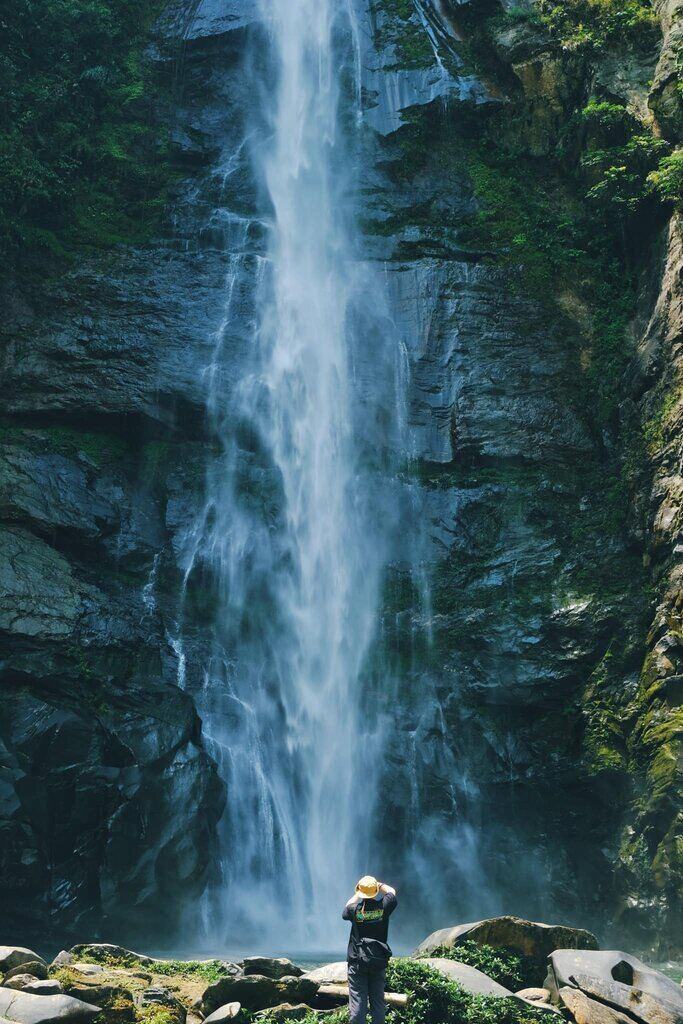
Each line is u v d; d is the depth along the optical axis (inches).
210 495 1047.6
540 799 883.4
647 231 1125.1
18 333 1071.6
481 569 1008.2
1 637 791.1
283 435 1112.8
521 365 1120.2
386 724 946.1
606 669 893.2
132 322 1106.1
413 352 1131.9
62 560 893.8
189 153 1286.9
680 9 1101.7
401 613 1005.8
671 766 773.3
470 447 1072.2
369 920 317.1
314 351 1149.1
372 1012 310.5
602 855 832.9
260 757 912.3
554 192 1236.5
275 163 1296.8
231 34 1360.7
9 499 928.9
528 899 858.8
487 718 927.0
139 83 1311.5
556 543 1005.2
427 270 1164.5
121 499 1005.2
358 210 1249.4
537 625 939.3
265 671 968.3
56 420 1055.0
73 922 696.4
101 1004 351.6
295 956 684.1
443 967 386.9
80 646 821.2
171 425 1073.5
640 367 1024.9
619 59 1215.6
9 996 329.7
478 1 1362.0
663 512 903.7
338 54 1368.1
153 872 725.9
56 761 725.9
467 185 1263.5
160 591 968.3
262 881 860.6
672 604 853.8
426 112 1295.5
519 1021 355.9
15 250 1101.7
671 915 748.0
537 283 1170.6
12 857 690.2
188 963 440.1
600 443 1064.2
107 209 1207.6
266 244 1217.4
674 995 380.5
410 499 1063.6
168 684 829.2
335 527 1066.1
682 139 1055.6
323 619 1024.9
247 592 1011.9
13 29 1219.9
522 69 1269.7
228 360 1114.1
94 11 1307.8
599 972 386.6
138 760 746.2
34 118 1183.6
